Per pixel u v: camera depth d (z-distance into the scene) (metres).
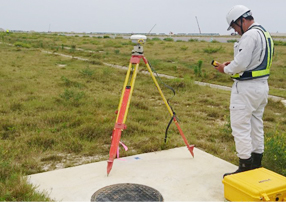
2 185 3.20
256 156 3.63
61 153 4.59
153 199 3.07
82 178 3.54
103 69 13.45
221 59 19.70
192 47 28.88
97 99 7.95
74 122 5.83
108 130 5.40
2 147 4.48
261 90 3.21
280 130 5.98
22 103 7.25
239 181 2.93
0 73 11.72
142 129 5.58
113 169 3.79
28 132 5.30
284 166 3.90
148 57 21.05
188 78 11.21
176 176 3.63
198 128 6.04
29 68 13.68
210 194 3.24
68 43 33.97
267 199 2.70
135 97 8.79
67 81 10.09
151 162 4.03
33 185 3.35
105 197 3.09
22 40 34.28
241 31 3.37
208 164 3.99
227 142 5.34
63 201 3.04
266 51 3.17
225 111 7.64
